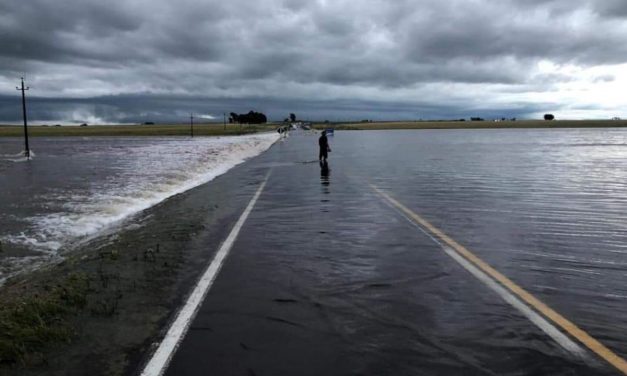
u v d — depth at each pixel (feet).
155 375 13.01
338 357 13.97
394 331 15.83
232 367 13.42
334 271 22.93
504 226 34.06
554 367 13.32
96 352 14.40
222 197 51.29
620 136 382.01
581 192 53.31
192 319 16.96
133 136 474.49
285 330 15.96
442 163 100.73
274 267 23.67
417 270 23.00
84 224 38.19
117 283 21.22
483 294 19.48
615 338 15.25
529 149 168.35
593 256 25.63
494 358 13.87
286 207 43.57
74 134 575.79
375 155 132.46
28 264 26.78
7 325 15.60
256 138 315.37
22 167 104.78
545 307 17.99
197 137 398.83
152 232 33.04
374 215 38.83
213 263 24.50
